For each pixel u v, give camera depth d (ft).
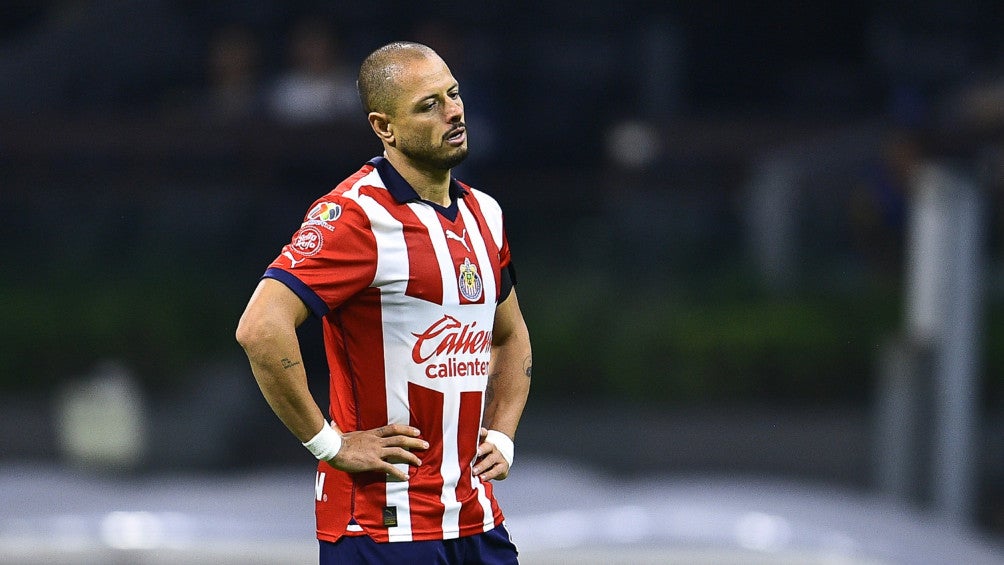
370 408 38.93
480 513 40.40
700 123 163.43
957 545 69.26
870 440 133.49
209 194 155.94
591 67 184.24
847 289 152.97
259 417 139.44
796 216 156.46
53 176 159.22
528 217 168.14
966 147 106.32
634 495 73.92
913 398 106.11
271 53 176.35
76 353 141.90
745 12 187.32
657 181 164.35
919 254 108.68
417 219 38.81
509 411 42.96
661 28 184.24
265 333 37.04
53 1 193.67
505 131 173.37
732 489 74.90
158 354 139.64
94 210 159.33
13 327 143.02
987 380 141.79
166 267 152.97
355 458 38.24
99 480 80.53
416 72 38.40
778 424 139.03
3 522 66.64
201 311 146.20
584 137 180.45
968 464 106.32
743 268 159.02
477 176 162.71
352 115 151.84
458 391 39.29
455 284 38.96
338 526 39.47
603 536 66.54
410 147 38.58
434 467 39.27
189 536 65.16
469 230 40.11
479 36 181.88
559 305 152.76
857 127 157.38
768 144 161.27
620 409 144.66
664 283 159.94
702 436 136.05
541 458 130.31
